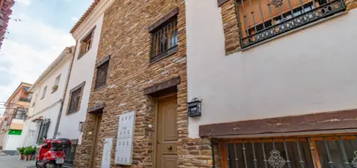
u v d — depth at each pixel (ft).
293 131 6.55
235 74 8.81
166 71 12.81
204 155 8.93
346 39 6.23
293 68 7.12
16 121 62.80
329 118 5.95
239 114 8.14
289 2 8.31
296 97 6.79
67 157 21.52
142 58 15.51
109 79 18.85
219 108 8.93
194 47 11.21
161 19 14.82
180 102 11.01
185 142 9.96
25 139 42.80
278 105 7.15
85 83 23.56
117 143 14.49
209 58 10.16
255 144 8.13
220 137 8.86
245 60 8.63
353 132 6.11
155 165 12.47
